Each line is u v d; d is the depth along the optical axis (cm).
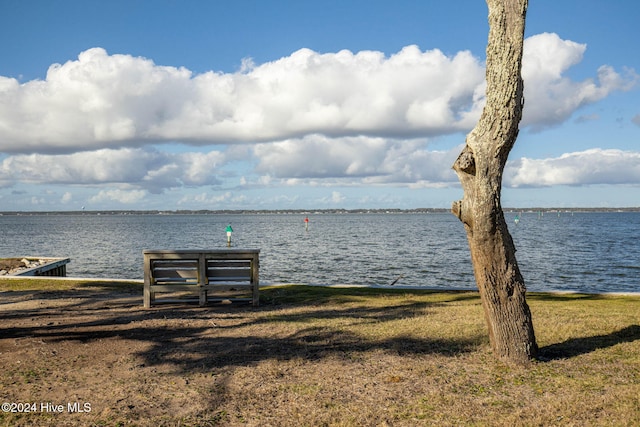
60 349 782
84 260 4194
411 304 1188
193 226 14788
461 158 666
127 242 6750
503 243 673
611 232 8944
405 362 699
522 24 623
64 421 506
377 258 4169
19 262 2181
